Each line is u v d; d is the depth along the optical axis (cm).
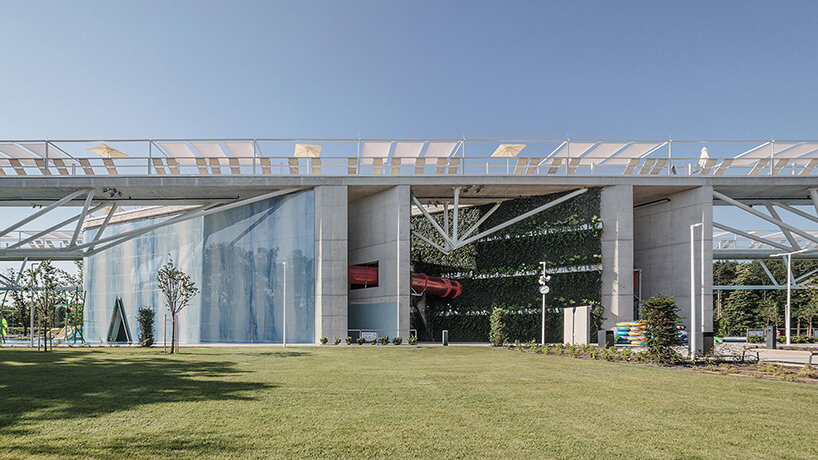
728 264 7362
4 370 1586
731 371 1584
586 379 1393
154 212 3928
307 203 3206
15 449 682
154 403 999
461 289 3681
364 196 3509
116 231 4156
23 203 3578
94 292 4238
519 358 2041
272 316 3231
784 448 720
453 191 3434
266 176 3175
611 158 3306
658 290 3488
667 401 1061
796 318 5962
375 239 3388
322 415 895
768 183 3247
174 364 1778
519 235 3544
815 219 3300
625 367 1708
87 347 2961
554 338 3291
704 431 809
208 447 693
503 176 3241
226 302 3416
